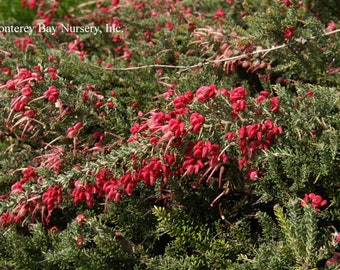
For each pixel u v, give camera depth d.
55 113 3.03
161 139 2.42
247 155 2.61
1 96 3.06
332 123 2.71
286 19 3.04
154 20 4.15
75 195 2.68
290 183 2.74
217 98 2.52
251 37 3.13
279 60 3.40
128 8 4.31
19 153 3.44
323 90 2.79
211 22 3.92
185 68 3.29
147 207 2.93
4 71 3.67
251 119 2.54
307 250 2.23
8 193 3.37
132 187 2.59
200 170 2.76
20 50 3.96
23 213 2.82
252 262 2.36
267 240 2.61
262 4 3.59
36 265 2.73
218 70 3.47
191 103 2.57
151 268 2.64
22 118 2.97
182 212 2.64
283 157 2.56
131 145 2.54
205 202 2.86
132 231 2.84
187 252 2.67
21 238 2.79
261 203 2.86
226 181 2.82
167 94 3.14
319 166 2.60
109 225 3.06
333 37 3.21
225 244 2.58
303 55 3.24
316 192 2.72
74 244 2.66
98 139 3.20
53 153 3.09
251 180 2.72
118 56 4.18
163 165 2.54
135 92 3.42
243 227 2.70
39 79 2.98
